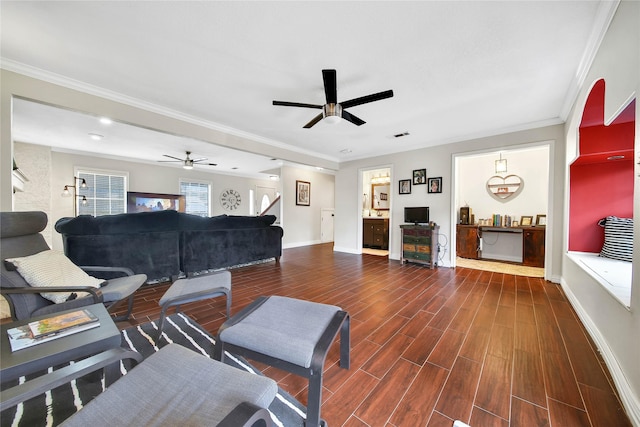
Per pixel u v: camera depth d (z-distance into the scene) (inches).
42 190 183.6
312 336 48.6
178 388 33.9
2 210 81.4
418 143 180.1
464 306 102.3
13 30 68.8
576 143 101.0
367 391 54.6
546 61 81.6
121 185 231.5
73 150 202.1
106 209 223.3
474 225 201.8
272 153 176.2
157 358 39.7
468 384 56.7
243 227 161.0
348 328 61.4
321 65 85.2
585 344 72.8
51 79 91.2
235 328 50.6
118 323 85.3
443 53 78.2
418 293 118.3
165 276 126.0
